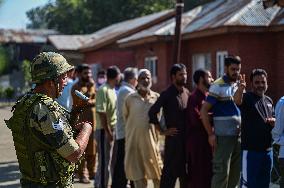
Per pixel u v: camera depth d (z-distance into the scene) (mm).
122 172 8195
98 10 49250
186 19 19859
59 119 3764
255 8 16578
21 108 3818
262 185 6773
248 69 16266
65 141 3734
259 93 6766
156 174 7688
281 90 16062
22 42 46312
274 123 6508
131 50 26594
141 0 46375
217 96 6809
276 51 16250
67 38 37125
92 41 33125
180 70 7359
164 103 7328
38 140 3752
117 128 8234
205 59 18609
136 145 7684
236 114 6859
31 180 3816
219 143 6852
